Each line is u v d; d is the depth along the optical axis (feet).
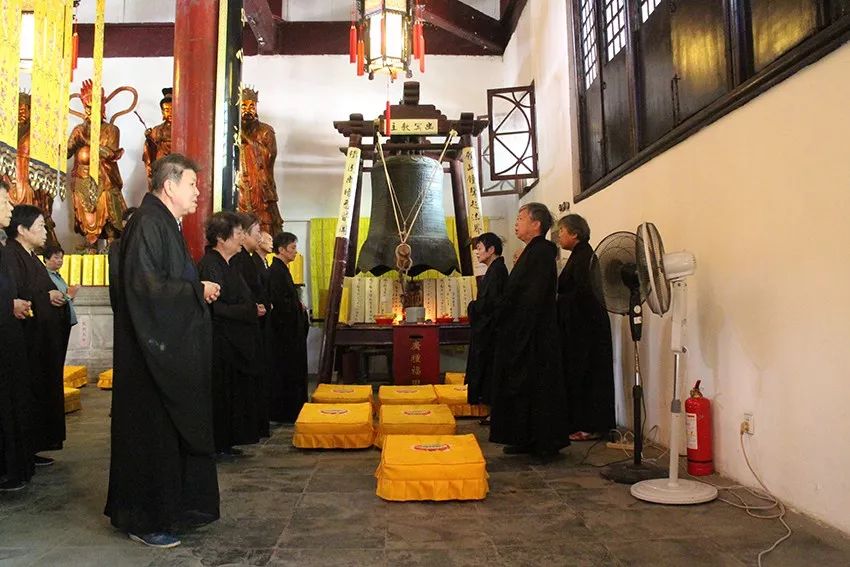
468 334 22.63
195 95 17.17
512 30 30.27
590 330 13.88
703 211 11.16
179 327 7.61
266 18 29.66
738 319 10.03
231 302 12.36
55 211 31.07
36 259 12.30
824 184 7.97
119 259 7.97
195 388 7.72
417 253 22.85
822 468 8.12
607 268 11.28
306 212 32.01
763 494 9.42
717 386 10.73
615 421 14.16
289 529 8.20
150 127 32.17
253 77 32.48
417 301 25.79
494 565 6.98
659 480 9.91
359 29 22.16
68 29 16.51
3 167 13.74
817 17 8.02
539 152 24.76
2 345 10.03
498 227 31.94
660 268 9.62
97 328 26.81
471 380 15.80
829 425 7.96
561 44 21.25
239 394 12.46
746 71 9.85
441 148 24.97
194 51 17.30
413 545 7.60
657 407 13.28
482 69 32.83
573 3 19.58
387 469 9.45
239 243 12.71
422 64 20.98
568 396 13.91
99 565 7.02
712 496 9.22
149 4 33.14
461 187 26.20
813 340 8.24
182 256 7.95
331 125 32.37
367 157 26.35
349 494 9.85
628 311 11.09
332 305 22.36
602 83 17.24
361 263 23.36
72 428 15.90
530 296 12.00
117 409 7.70
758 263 9.46
